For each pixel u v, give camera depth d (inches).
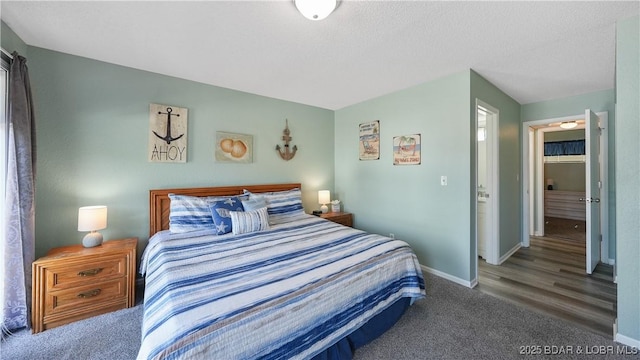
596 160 113.7
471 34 72.9
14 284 68.1
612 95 118.3
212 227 96.3
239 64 94.0
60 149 84.7
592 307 82.3
